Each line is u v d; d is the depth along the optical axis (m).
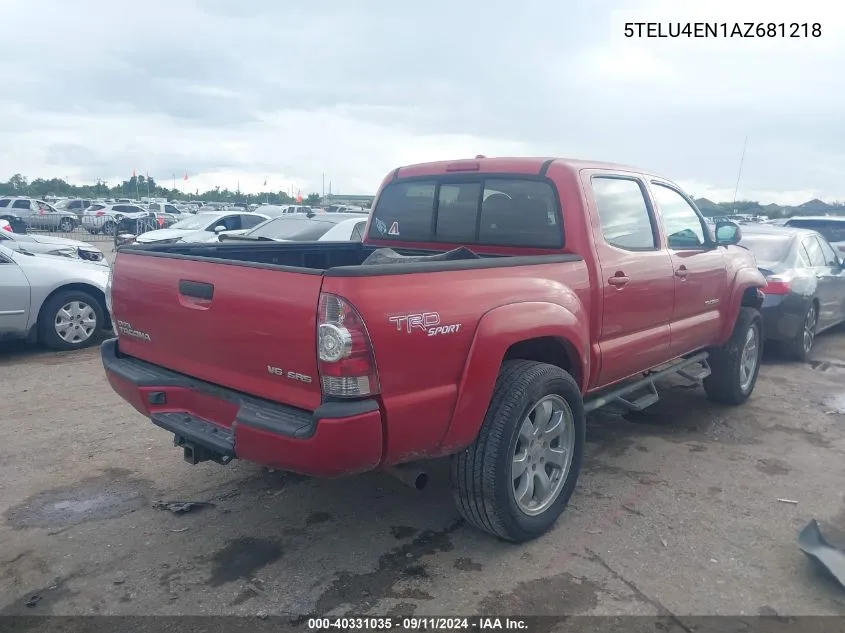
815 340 9.93
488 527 3.63
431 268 3.17
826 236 13.45
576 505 4.25
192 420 3.58
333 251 5.39
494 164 4.61
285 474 4.66
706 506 4.25
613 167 4.70
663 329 4.96
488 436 3.46
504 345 3.41
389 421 3.00
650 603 3.22
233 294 3.24
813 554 3.52
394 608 3.17
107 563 3.53
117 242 14.34
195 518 4.02
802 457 5.09
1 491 4.32
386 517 4.06
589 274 4.14
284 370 3.08
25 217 30.86
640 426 5.77
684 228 5.42
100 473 4.62
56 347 8.10
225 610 3.15
